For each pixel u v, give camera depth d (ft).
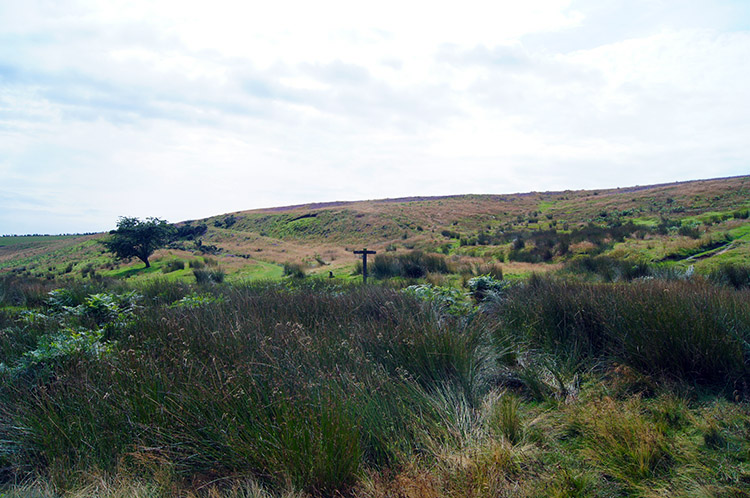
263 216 260.01
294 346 13.56
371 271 59.11
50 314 27.09
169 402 10.37
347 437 8.68
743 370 11.75
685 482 8.01
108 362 12.72
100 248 173.06
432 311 18.51
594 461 8.94
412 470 8.36
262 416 9.43
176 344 14.11
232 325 16.10
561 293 19.31
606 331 15.23
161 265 105.40
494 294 24.52
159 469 8.87
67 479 8.84
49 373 13.14
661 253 53.98
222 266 93.97
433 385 12.28
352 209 221.66
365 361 12.61
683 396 11.24
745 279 34.22
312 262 95.20
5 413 10.87
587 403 11.15
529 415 11.32
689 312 13.71
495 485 7.95
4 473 9.70
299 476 8.23
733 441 9.11
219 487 8.61
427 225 168.25
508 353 15.48
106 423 10.19
